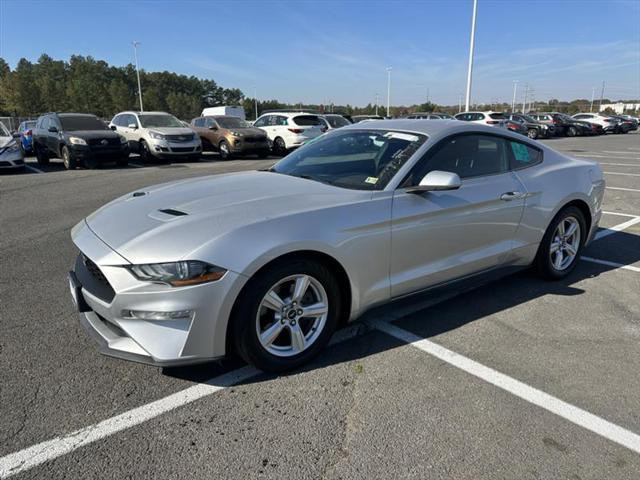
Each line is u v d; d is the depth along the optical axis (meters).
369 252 3.04
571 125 32.22
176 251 2.51
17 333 3.40
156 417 2.51
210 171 13.06
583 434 2.41
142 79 108.69
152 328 2.52
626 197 8.92
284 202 2.96
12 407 2.57
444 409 2.59
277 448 2.29
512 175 3.94
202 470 2.15
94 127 14.44
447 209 3.38
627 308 3.92
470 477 2.12
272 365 2.85
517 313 3.81
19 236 6.09
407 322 3.66
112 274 2.54
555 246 4.40
